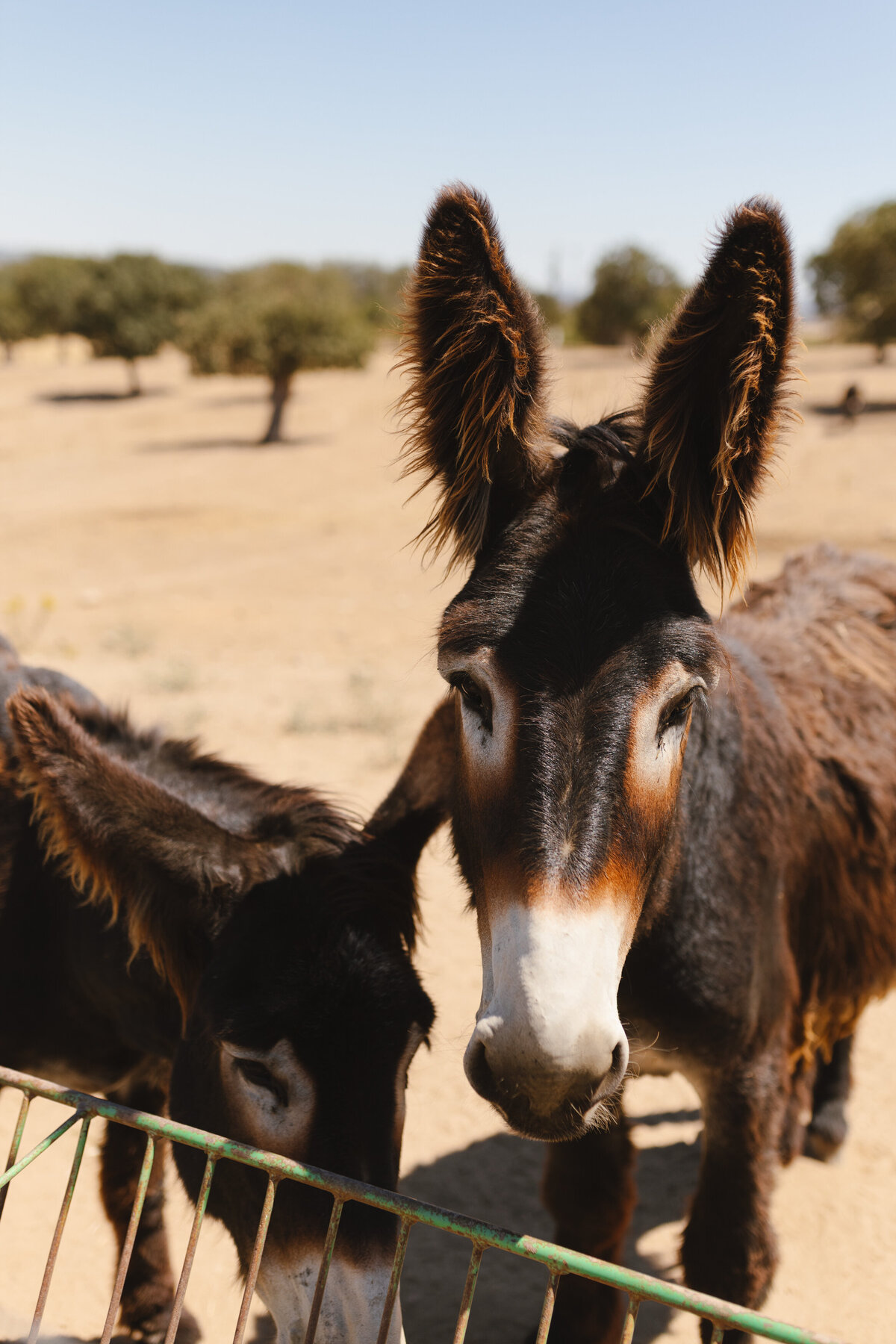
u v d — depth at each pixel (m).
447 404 1.92
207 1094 1.97
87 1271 3.16
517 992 1.42
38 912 2.63
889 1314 3.02
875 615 3.52
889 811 2.93
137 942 2.12
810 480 18.78
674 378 1.82
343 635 11.73
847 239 38.94
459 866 2.06
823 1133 3.67
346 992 1.86
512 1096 1.45
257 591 14.27
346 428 32.75
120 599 14.06
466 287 1.82
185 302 47.16
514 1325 3.01
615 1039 1.43
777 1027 2.42
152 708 8.72
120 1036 2.69
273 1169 1.50
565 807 1.53
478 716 1.72
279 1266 1.80
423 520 19.23
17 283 62.78
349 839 2.25
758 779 2.42
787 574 3.69
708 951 2.18
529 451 1.89
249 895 2.04
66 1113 4.00
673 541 1.86
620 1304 2.68
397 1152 1.88
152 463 28.20
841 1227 3.37
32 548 17.94
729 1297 2.32
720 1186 2.34
